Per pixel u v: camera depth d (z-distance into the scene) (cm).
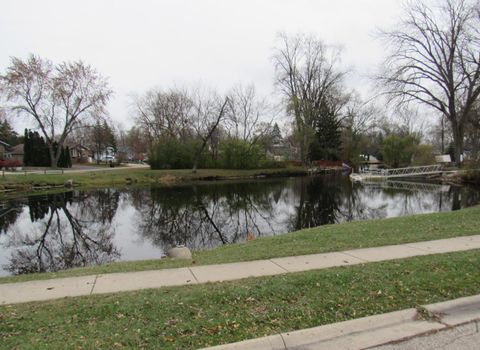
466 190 2853
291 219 1825
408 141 5209
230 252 766
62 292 495
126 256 1155
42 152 5588
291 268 585
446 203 2197
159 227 1652
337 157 6050
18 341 353
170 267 614
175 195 2809
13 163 4772
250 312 416
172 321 395
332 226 1047
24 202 2391
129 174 4038
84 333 370
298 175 5028
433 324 400
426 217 1097
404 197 2544
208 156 5166
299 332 373
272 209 2153
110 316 408
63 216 1925
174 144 5041
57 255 1174
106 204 2342
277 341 360
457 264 575
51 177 3462
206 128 5122
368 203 2308
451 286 492
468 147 5488
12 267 1045
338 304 439
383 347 356
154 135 5609
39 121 4306
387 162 5331
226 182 4012
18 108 4109
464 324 400
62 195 2762
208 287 493
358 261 617
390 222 1041
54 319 401
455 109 3422
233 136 5303
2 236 1461
